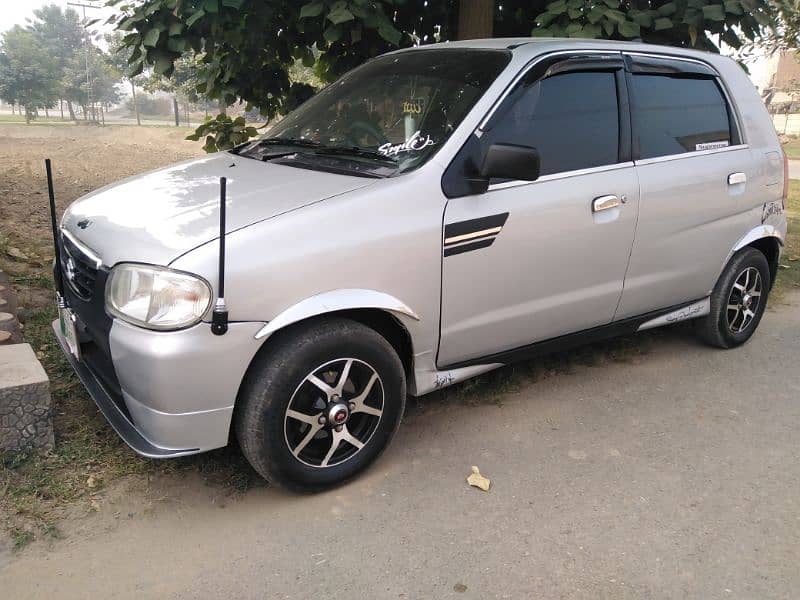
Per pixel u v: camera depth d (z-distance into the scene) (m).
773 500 3.30
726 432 3.91
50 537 2.82
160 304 2.71
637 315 4.33
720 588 2.73
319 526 3.00
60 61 72.69
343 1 4.93
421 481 3.34
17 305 4.83
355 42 5.71
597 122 3.88
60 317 3.69
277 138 4.08
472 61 3.81
